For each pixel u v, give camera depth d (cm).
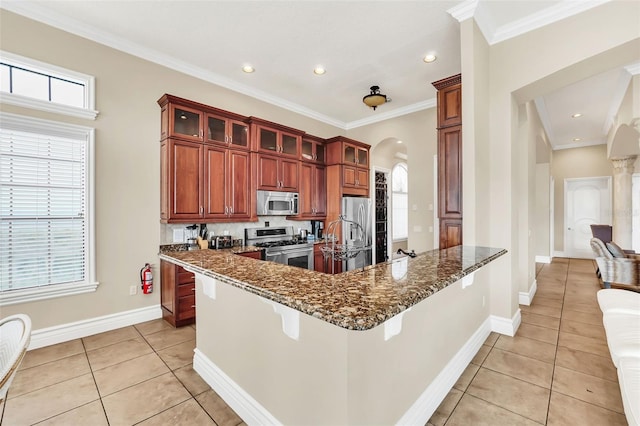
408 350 155
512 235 287
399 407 148
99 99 299
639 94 346
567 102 459
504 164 288
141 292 328
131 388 204
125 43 313
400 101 488
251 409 164
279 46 323
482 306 274
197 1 254
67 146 284
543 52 265
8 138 255
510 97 285
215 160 364
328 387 121
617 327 186
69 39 282
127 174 317
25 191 264
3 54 250
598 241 448
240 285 130
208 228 385
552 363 233
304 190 488
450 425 166
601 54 239
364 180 568
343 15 272
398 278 138
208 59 351
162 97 327
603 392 195
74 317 286
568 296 420
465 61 257
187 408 183
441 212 311
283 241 470
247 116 419
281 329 145
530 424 167
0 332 124
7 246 257
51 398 194
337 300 104
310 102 491
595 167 722
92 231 294
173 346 269
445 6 258
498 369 225
